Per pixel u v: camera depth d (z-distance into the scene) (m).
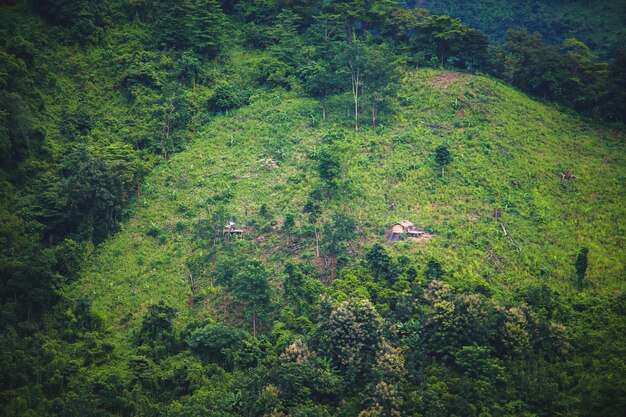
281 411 78.00
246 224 112.25
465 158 127.44
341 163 123.06
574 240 112.00
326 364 83.81
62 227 109.00
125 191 116.62
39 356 84.25
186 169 126.75
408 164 124.88
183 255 107.25
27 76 134.12
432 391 78.88
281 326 90.88
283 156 128.38
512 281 102.25
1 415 75.00
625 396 77.75
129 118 136.12
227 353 87.25
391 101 142.75
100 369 85.31
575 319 93.94
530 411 79.88
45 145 120.50
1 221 100.88
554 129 141.25
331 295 92.75
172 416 76.75
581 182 125.69
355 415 78.81
